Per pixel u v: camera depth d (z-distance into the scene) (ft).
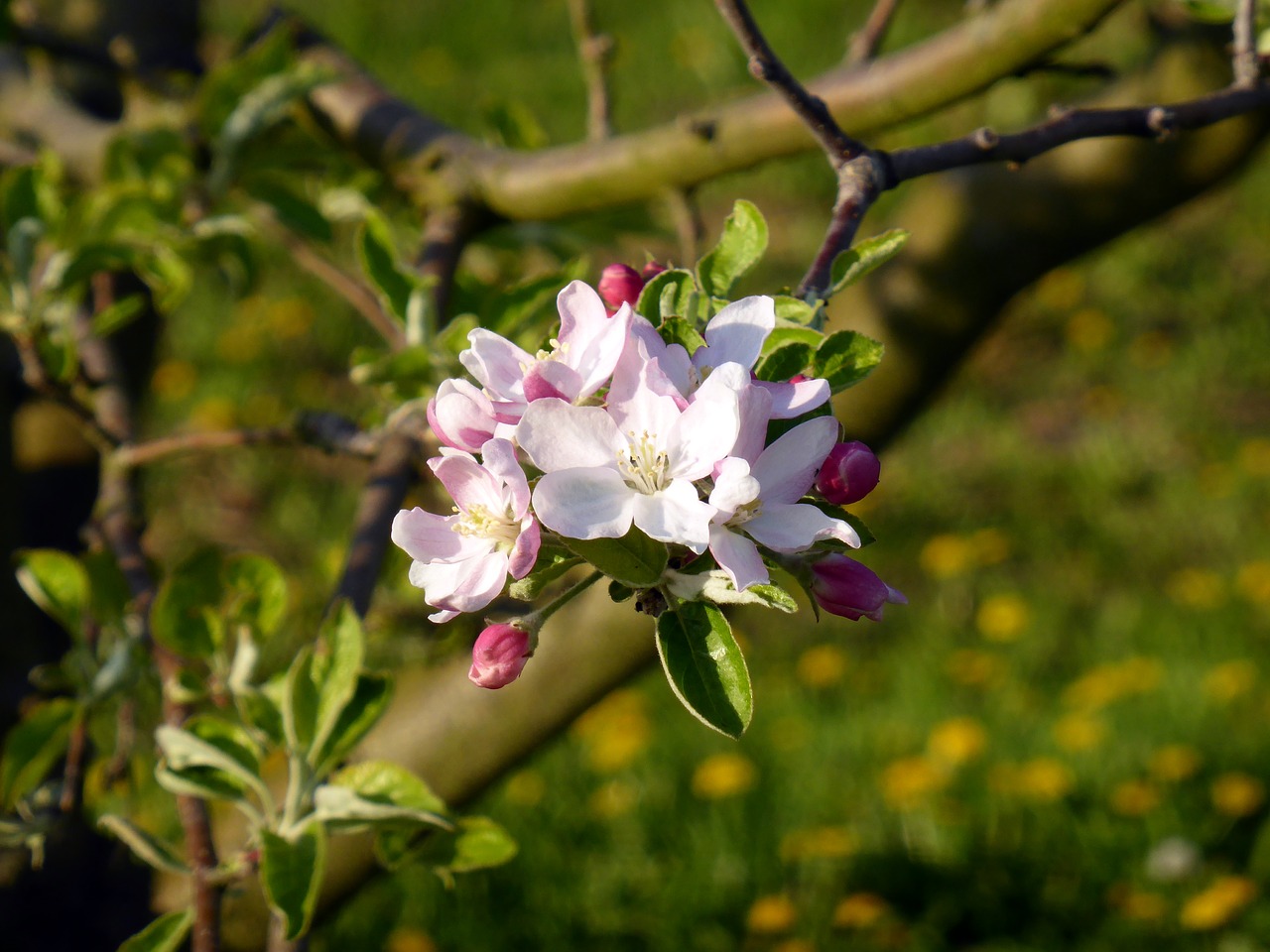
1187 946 4.09
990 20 2.21
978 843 4.54
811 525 1.51
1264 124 2.46
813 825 4.74
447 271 2.56
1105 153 2.48
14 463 3.05
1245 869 4.32
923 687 5.31
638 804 4.88
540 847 4.74
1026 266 2.59
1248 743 4.80
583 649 2.44
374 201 3.06
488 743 2.51
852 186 1.78
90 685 2.29
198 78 3.24
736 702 1.52
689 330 1.59
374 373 2.15
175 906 2.77
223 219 2.68
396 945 4.30
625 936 4.43
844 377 1.63
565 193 2.61
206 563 2.14
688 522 1.48
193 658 2.18
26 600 3.09
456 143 2.77
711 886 4.56
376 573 2.14
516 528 1.56
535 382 1.55
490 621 1.59
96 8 3.28
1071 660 5.43
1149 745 4.85
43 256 2.77
